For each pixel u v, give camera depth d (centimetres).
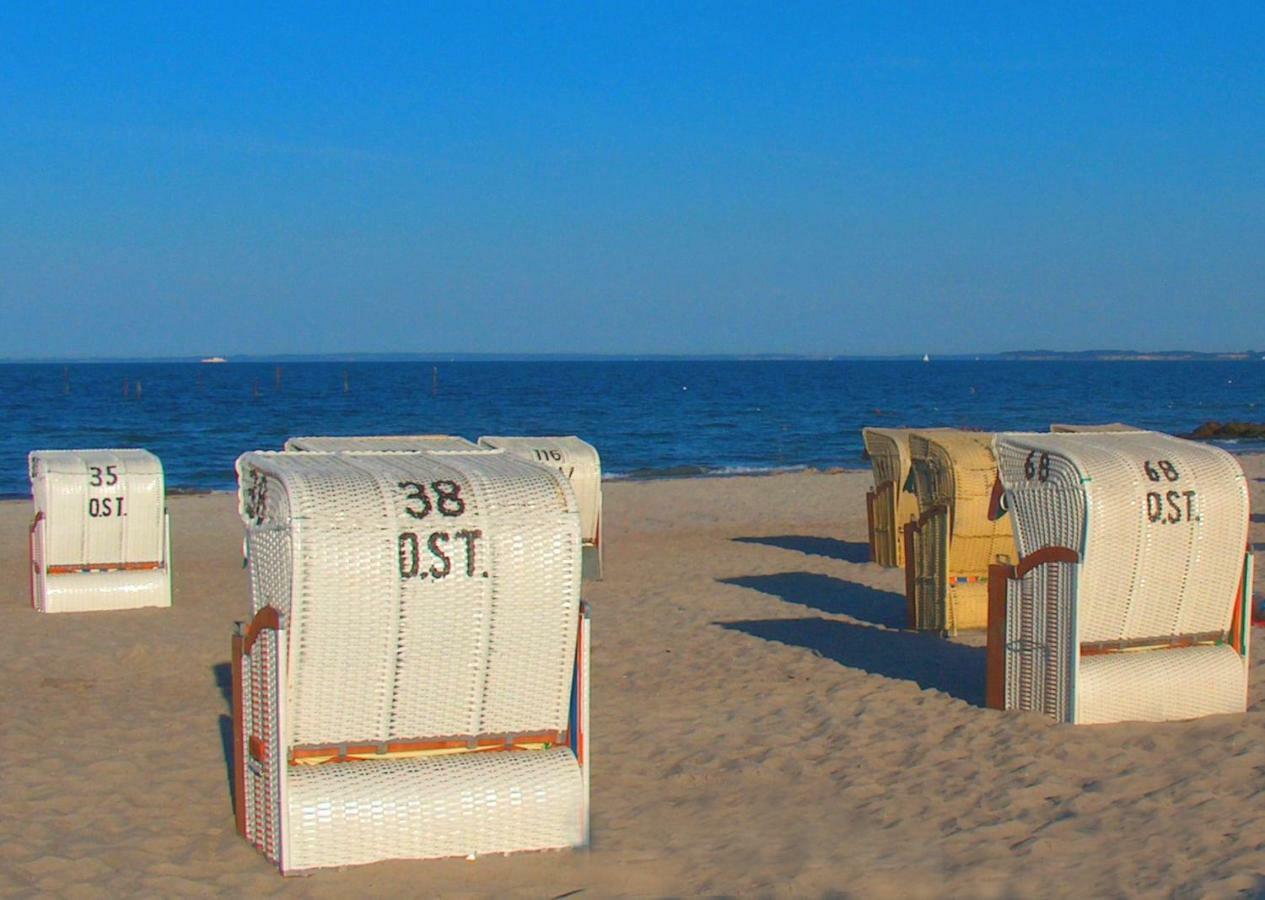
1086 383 12750
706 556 1691
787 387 10950
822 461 3834
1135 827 591
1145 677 764
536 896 526
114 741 787
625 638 1129
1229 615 795
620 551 1753
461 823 561
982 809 634
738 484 2677
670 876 552
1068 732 744
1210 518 773
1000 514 823
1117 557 756
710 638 1125
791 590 1402
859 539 1873
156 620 1223
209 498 2462
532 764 575
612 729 816
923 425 5878
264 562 573
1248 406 7938
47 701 898
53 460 1288
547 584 566
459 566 552
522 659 570
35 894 530
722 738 788
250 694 583
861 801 659
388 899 520
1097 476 750
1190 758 692
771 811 646
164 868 561
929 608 1145
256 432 5166
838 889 534
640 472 3409
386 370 19100
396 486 563
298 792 545
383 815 552
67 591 1266
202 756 754
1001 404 8038
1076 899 512
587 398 8606
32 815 639
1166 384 12462
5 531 1950
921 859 567
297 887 532
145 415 6319
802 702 875
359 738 564
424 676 559
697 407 7350
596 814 643
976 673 956
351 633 544
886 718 820
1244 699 787
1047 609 774
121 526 1289
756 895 529
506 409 7081
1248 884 511
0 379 12762
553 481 586
